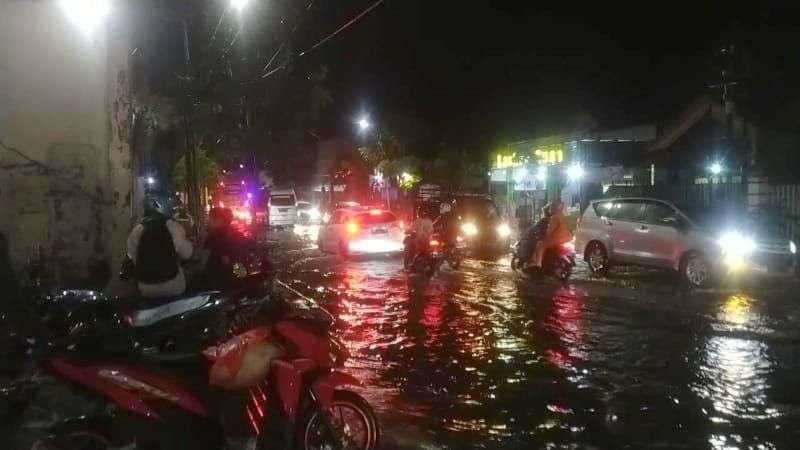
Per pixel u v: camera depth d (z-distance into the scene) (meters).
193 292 6.17
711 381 8.30
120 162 9.77
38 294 8.02
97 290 8.94
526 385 8.20
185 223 18.28
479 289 15.75
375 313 12.77
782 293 14.86
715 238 15.70
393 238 22.66
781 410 7.27
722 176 23.45
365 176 52.53
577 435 6.60
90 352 5.33
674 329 11.19
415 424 6.89
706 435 6.57
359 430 5.91
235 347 5.50
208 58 19.41
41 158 9.45
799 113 24.80
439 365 9.09
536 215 29.61
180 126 20.48
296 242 30.98
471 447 6.30
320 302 13.95
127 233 9.80
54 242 9.46
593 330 11.15
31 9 9.33
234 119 22.47
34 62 9.39
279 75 22.56
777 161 23.86
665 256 16.52
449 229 19.44
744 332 10.93
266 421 5.82
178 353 5.57
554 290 15.55
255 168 24.80
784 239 16.53
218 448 5.56
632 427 6.79
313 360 5.64
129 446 5.40
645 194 23.66
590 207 18.62
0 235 9.30
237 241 8.27
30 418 6.41
